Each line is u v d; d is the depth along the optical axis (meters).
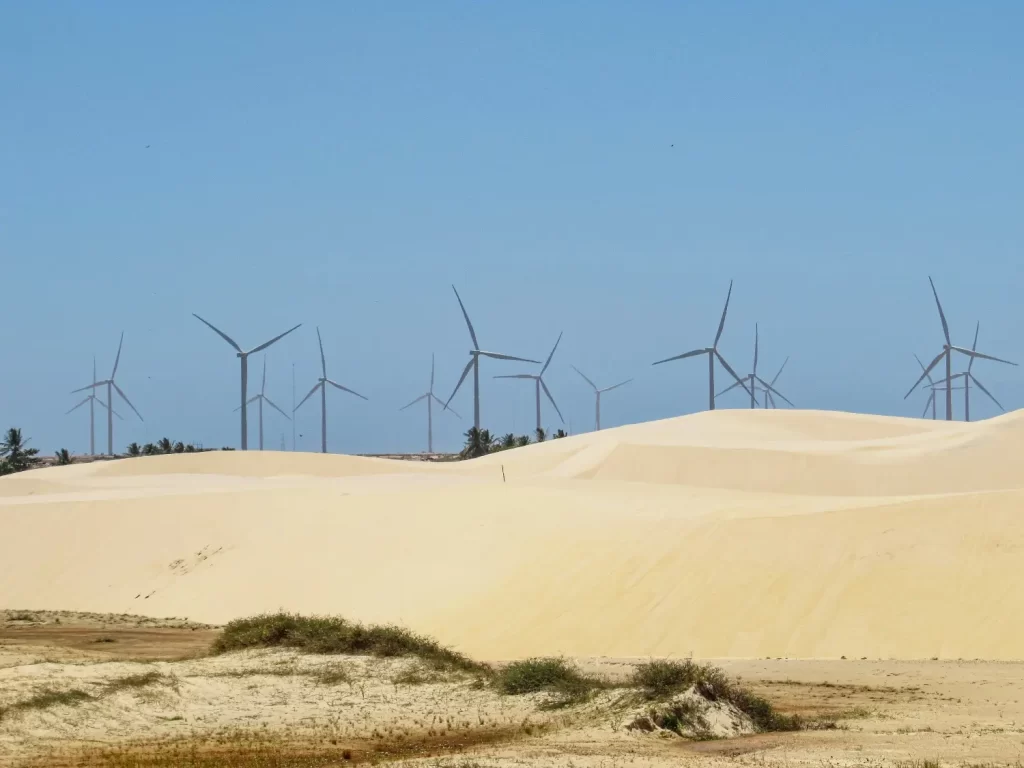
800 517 74.62
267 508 108.94
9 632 74.62
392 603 81.19
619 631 66.38
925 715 41.12
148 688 43.34
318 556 94.25
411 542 92.00
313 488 116.06
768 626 63.28
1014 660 56.12
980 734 36.66
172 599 92.94
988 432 156.88
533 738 36.41
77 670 45.47
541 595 73.44
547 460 181.88
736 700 39.94
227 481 150.50
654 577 71.31
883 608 62.75
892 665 55.25
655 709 38.00
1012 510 69.44
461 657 52.59
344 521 101.00
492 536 88.38
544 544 82.56
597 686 43.78
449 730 38.41
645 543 76.81
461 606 76.12
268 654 51.47
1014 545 65.62
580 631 67.38
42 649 62.16
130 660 51.62
